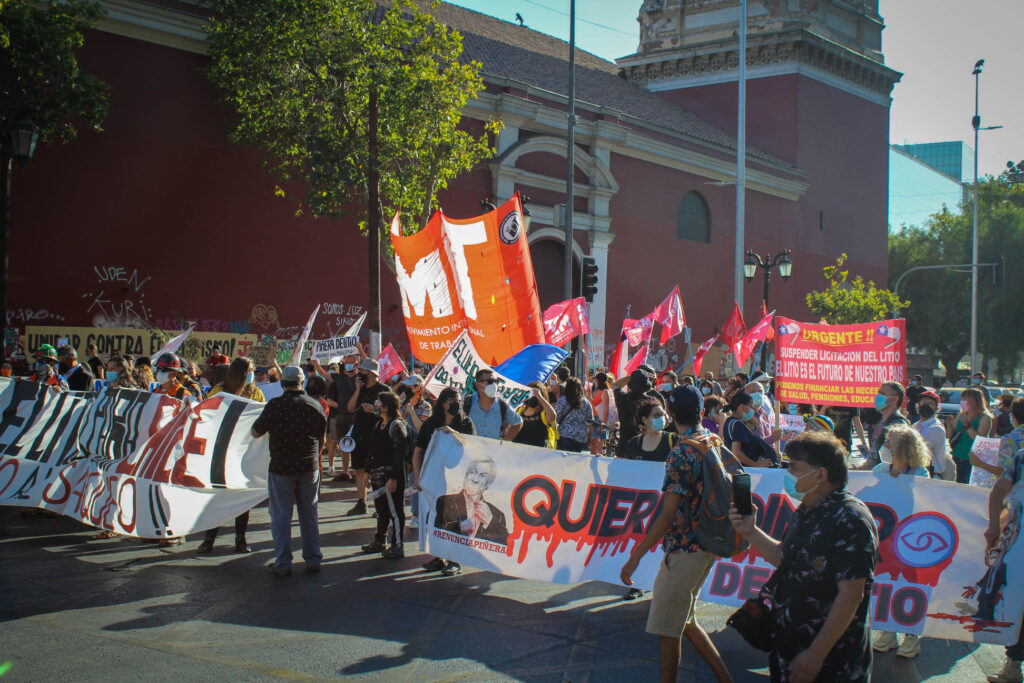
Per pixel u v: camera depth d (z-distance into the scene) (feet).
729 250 106.32
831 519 11.68
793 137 117.19
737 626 12.43
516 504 24.07
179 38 59.41
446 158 57.00
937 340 166.61
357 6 54.60
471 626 20.51
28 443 30.71
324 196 57.16
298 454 24.54
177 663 17.33
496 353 30.68
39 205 53.93
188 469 27.14
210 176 61.36
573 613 21.91
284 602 21.90
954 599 19.54
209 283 61.36
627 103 101.91
